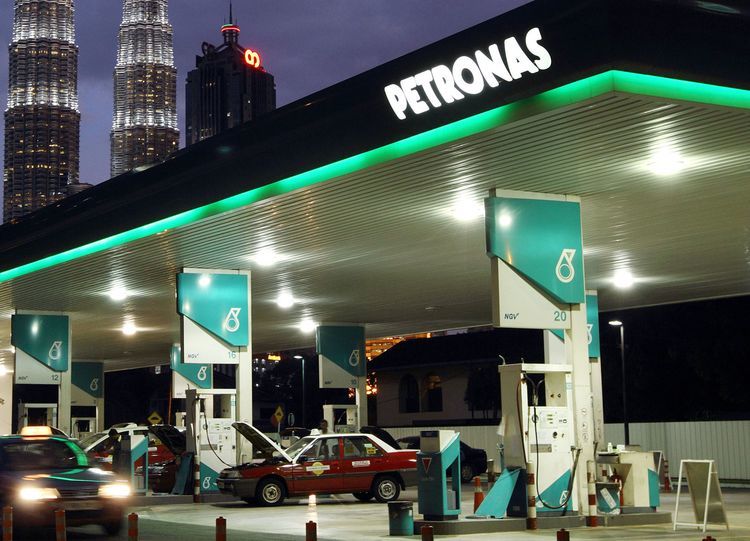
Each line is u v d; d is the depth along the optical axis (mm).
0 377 56969
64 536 11648
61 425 33531
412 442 33438
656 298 34062
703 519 15578
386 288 30547
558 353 25891
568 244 17469
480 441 42031
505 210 17141
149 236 21266
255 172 17547
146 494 24500
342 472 22469
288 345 50781
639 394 48375
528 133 13945
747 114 13328
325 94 15812
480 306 35750
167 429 26641
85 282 27828
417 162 15406
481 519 15688
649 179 17094
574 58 12242
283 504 22828
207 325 25594
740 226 21781
